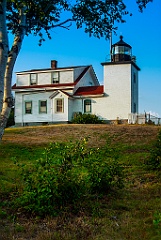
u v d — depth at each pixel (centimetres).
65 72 3953
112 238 614
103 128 2472
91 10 1000
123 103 3688
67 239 598
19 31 847
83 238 610
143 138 2030
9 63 804
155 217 707
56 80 3984
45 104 3897
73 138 2152
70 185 766
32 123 3931
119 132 2267
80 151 815
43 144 1881
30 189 743
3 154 1591
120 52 3788
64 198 761
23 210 727
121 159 1470
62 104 3788
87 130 2411
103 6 995
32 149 1744
